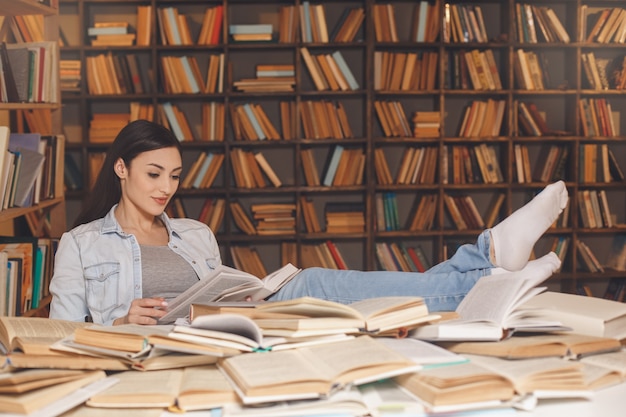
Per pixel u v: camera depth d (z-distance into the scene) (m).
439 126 5.29
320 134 5.29
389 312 1.54
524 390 1.31
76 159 5.36
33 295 3.27
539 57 5.38
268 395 1.23
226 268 2.10
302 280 2.26
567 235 5.52
